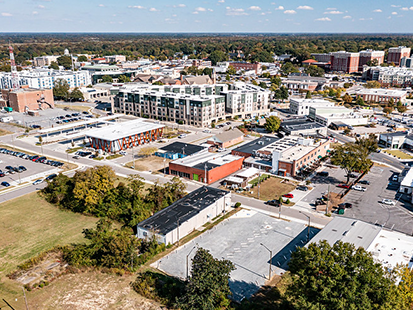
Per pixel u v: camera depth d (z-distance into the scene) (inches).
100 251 3169.3
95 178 4050.2
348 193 4591.5
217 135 6742.1
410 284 2324.1
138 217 3720.5
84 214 4018.2
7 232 3604.8
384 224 3774.6
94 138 6451.8
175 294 2684.5
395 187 4783.5
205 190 4259.4
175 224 3494.1
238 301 2645.2
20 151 6304.1
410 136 6643.7
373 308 2020.2
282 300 2652.6
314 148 5728.3
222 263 2610.7
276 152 5201.8
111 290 2778.1
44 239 3479.3
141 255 3115.2
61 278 2923.2
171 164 5221.5
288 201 4301.2
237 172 5329.7
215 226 3764.8
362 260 2170.3
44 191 4566.9
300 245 3385.8
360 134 7618.1
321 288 2116.1
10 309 2561.5
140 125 7180.1
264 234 3597.4
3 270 3002.0
